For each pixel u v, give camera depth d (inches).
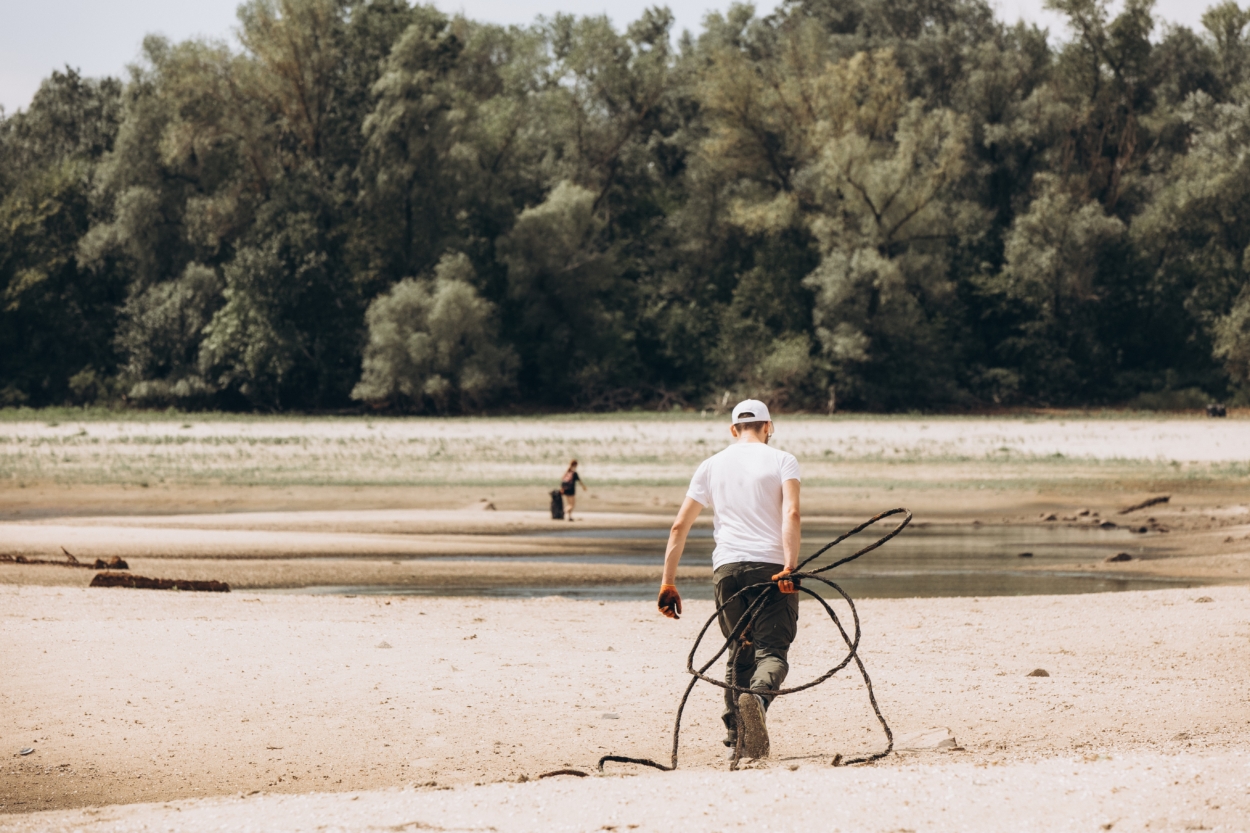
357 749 253.1
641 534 944.3
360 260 2839.6
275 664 328.2
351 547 808.3
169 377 2758.4
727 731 247.9
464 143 2815.0
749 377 2827.3
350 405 2842.0
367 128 2768.2
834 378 2792.8
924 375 2795.3
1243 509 1067.9
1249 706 290.4
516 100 3021.7
